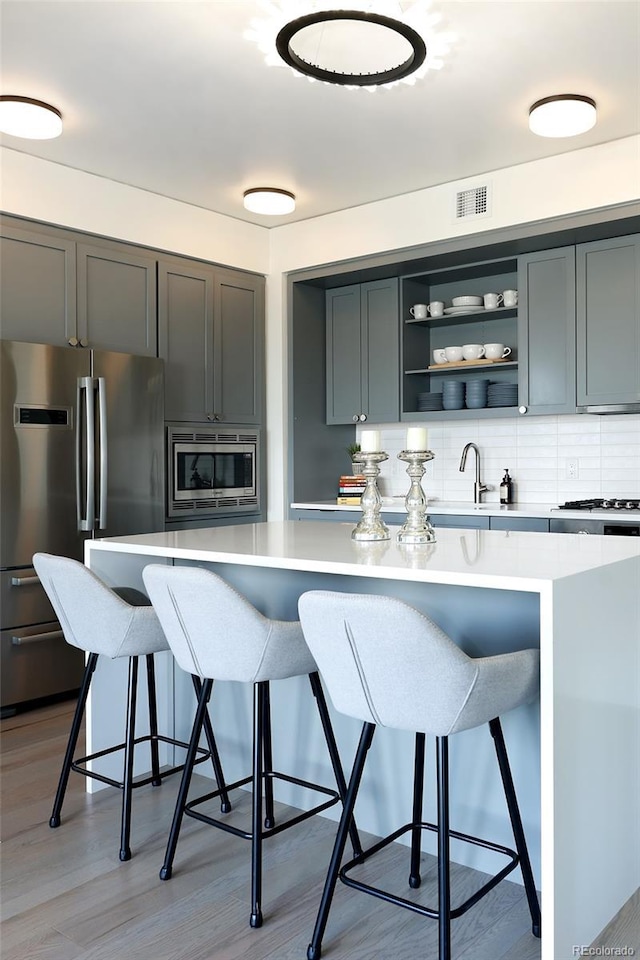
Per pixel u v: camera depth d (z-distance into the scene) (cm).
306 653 208
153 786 288
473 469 499
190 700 300
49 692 382
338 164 410
